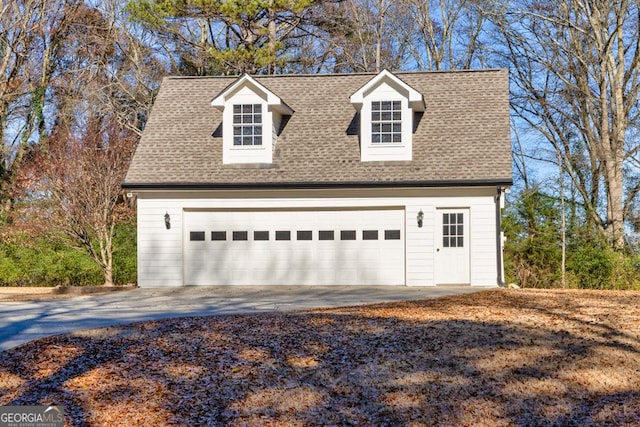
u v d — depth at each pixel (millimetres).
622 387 10414
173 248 22828
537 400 9945
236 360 11250
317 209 22719
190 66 38688
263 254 22844
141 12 33625
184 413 9258
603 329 13312
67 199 26500
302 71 40156
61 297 20859
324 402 9805
